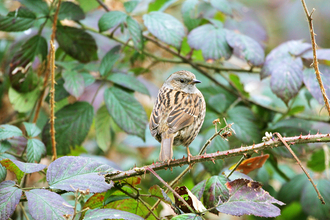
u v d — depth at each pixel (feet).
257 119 35.06
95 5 35.60
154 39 37.40
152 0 36.55
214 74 38.34
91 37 31.19
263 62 31.37
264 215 17.47
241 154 19.33
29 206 16.12
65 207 16.43
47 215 15.92
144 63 41.65
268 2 53.42
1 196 16.40
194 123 27.20
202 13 36.83
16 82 29.76
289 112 35.12
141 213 21.01
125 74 30.86
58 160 18.81
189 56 36.14
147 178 35.47
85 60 31.99
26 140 26.13
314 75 29.48
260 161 21.83
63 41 31.17
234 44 31.45
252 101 35.78
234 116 32.68
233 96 36.45
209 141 19.88
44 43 29.66
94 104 33.96
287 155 31.12
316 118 35.45
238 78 37.45
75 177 18.20
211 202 19.42
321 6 50.26
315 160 32.58
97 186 17.78
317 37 50.24
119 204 20.75
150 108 43.68
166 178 32.60
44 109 36.52
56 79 33.86
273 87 29.60
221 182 19.74
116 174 19.40
